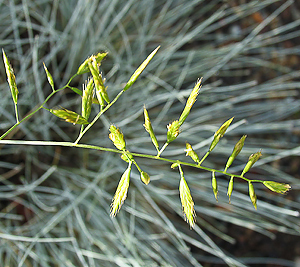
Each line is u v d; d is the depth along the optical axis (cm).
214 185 7
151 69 16
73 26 16
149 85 16
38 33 16
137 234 15
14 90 7
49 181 16
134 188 16
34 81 15
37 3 16
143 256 15
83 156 16
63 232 14
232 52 16
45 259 13
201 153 16
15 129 14
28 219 15
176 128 7
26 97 14
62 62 16
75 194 15
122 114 16
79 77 16
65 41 16
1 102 13
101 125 16
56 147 16
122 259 13
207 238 13
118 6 16
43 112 15
